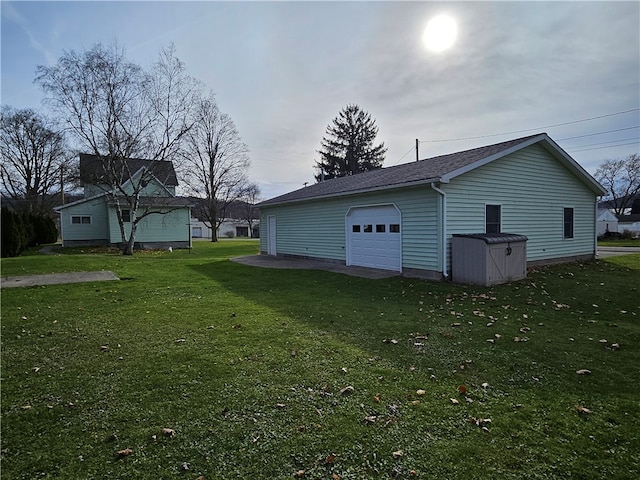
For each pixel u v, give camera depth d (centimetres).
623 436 265
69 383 357
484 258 882
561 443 257
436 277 973
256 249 2420
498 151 1062
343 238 1338
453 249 954
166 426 280
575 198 1358
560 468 231
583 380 363
